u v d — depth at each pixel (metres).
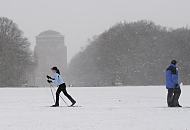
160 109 20.84
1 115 18.38
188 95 36.00
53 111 20.36
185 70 118.19
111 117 17.09
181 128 13.39
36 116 17.83
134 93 41.34
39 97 35.38
